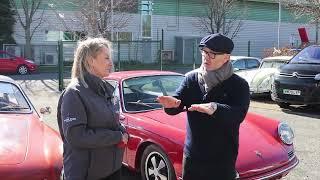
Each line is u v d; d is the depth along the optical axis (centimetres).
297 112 1080
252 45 3844
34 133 461
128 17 3131
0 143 425
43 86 1764
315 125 910
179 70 2666
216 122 308
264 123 534
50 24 2964
